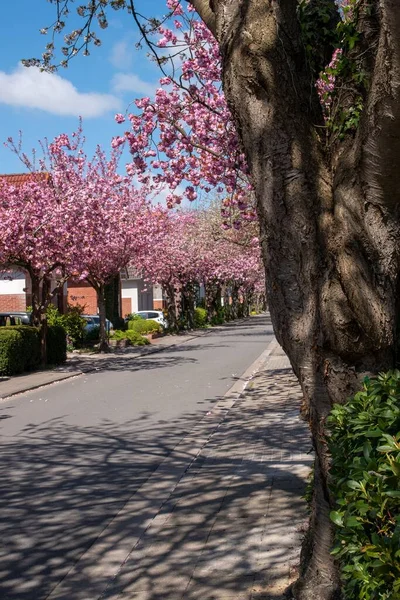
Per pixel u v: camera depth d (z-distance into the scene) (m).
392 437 2.71
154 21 8.14
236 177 14.74
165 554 6.01
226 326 59.44
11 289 39.94
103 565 6.02
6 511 7.64
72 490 8.42
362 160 3.67
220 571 5.54
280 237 4.13
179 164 14.83
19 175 37.88
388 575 2.42
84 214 25.39
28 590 5.57
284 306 4.15
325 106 5.07
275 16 4.19
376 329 3.87
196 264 49.47
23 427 12.86
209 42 14.18
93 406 15.30
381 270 3.83
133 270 62.47
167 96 14.52
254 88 4.16
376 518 2.65
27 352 23.09
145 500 7.92
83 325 33.75
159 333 44.94
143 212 35.34
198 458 9.71
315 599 4.29
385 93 3.22
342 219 3.87
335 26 4.52
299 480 8.01
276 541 6.07
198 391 17.42
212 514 6.98
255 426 11.90
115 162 30.98
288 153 4.12
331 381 4.04
